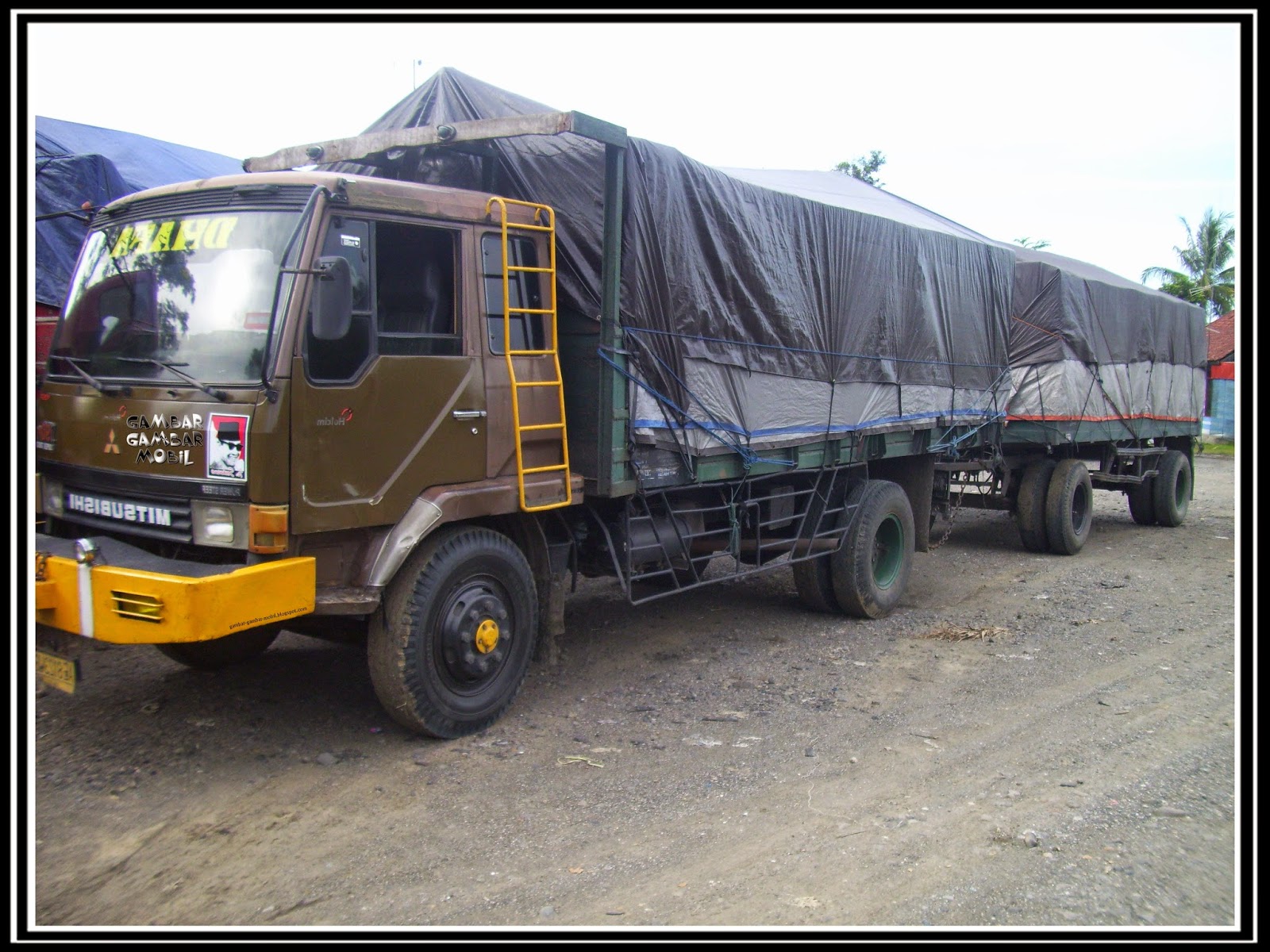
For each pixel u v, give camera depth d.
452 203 4.77
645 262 5.35
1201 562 10.38
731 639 7.01
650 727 5.19
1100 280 11.12
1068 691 5.87
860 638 7.11
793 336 6.57
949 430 8.59
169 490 4.23
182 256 4.48
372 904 3.38
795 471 6.85
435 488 4.71
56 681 4.23
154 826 3.91
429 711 4.71
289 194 4.32
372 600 4.39
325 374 4.25
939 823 4.07
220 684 5.56
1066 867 3.70
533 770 4.56
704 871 3.65
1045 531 10.55
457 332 4.81
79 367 4.64
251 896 3.42
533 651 5.59
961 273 8.67
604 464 5.27
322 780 4.39
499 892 3.47
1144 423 12.30
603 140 4.93
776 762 4.72
